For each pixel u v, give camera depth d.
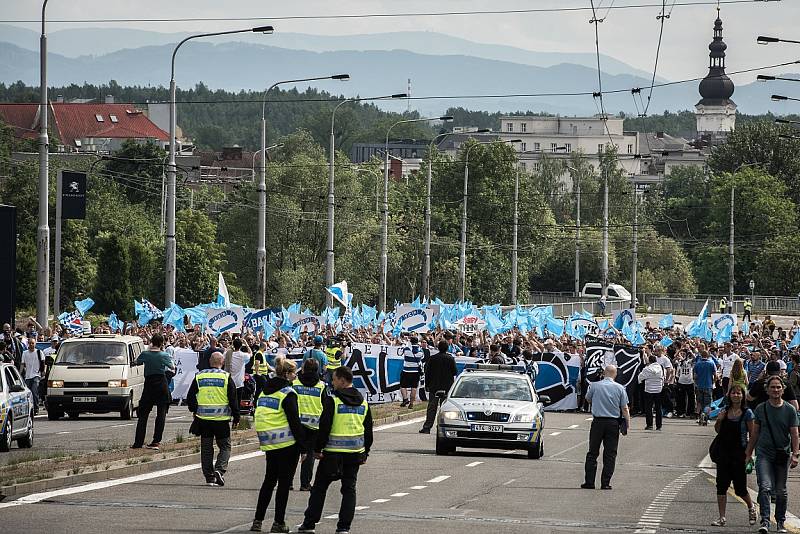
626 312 117.75
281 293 196.62
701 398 86.00
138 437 55.50
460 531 35.34
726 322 124.88
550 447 67.81
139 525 35.22
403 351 92.44
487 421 59.66
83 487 44.50
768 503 37.59
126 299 171.75
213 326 100.00
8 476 44.69
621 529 37.06
